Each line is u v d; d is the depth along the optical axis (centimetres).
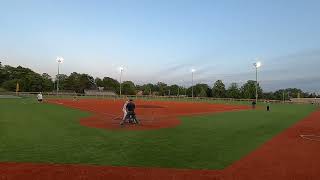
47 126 2272
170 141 1731
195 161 1264
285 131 2339
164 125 2514
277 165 1229
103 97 8788
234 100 9656
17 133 1908
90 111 3772
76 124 2438
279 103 9625
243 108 5650
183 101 8312
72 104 5191
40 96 5684
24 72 15762
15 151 1395
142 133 2034
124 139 1770
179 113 3897
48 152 1384
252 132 2228
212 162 1254
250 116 3747
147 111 4153
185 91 17812
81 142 1645
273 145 1689
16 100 6050
